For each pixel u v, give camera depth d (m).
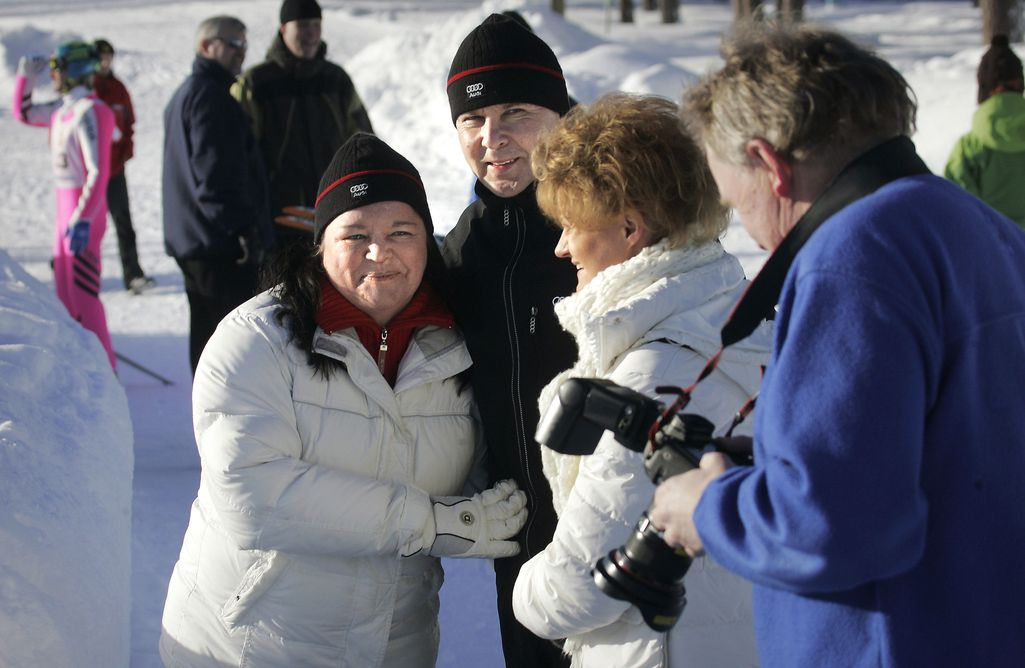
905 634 1.32
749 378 1.82
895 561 1.25
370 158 2.19
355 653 2.22
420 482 2.27
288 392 2.15
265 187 5.25
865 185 1.34
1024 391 1.36
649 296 1.81
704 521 1.36
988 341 1.33
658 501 1.46
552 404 1.61
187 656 2.25
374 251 2.15
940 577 1.31
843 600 1.36
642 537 1.50
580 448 1.60
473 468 2.42
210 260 4.95
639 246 1.89
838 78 1.35
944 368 1.30
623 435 1.56
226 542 2.21
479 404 2.32
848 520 1.23
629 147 1.81
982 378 1.32
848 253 1.28
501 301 2.31
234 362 2.14
